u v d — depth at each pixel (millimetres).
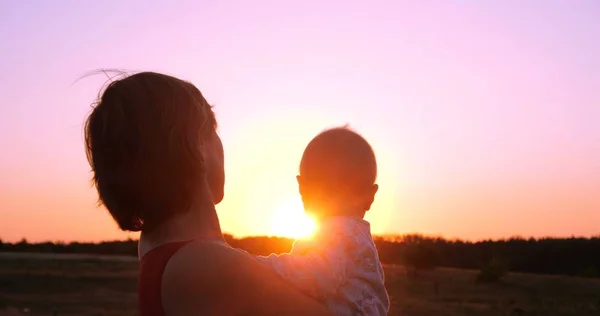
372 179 3020
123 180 1656
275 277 1688
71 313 35906
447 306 47562
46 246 102875
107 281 56844
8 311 35719
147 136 1661
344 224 2562
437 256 89250
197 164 1696
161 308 1613
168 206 1674
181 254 1628
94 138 1700
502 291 65250
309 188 3006
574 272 95375
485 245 111938
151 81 1724
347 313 2318
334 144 2996
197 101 1774
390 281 70562
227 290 1603
